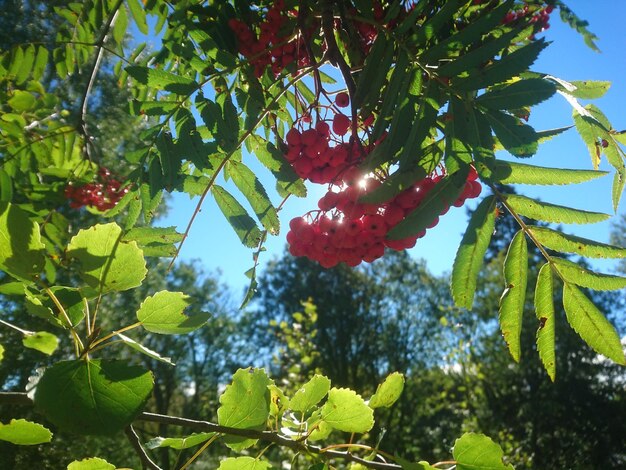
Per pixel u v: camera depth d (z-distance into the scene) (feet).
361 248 1.10
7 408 4.98
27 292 0.56
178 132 1.11
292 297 17.02
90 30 1.61
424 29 0.89
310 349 6.23
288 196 1.21
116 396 0.49
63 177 1.86
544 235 0.91
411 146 0.84
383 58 0.96
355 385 15.23
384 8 1.12
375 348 15.90
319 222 1.10
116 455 7.22
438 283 16.39
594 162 1.08
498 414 10.91
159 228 1.08
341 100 1.23
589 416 10.92
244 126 1.22
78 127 1.87
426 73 0.88
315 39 1.27
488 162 0.81
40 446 5.32
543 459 10.63
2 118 1.80
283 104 1.42
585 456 10.86
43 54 1.59
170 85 1.08
